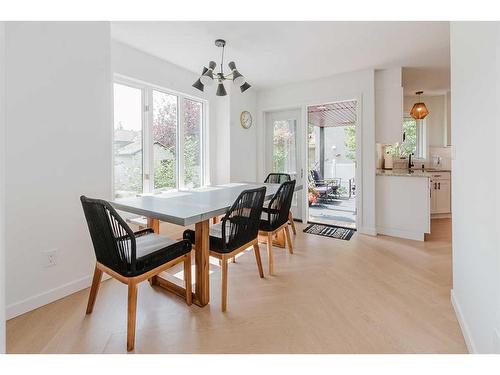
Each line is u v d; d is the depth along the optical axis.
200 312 1.81
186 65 3.36
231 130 4.12
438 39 2.67
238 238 1.92
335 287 2.16
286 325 1.67
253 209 2.00
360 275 2.38
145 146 3.12
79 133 2.09
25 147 1.77
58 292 1.97
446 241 3.35
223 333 1.59
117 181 2.85
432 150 5.00
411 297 1.99
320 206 6.05
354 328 1.63
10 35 1.68
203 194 2.54
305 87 4.11
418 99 5.05
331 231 3.83
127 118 2.93
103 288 2.15
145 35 2.56
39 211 1.86
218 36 2.58
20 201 1.75
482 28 1.16
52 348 1.45
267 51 2.94
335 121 6.06
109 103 2.32
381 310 1.82
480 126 1.20
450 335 1.54
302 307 1.87
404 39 2.66
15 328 1.62
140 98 3.07
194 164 3.91
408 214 3.46
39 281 1.86
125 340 1.52
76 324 1.67
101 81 2.24
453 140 1.70
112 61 2.65
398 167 5.00
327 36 2.58
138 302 1.94
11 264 1.72
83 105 2.11
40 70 1.83
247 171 4.50
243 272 2.47
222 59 2.96
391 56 3.11
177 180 3.58
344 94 3.76
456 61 1.60
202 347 1.47
